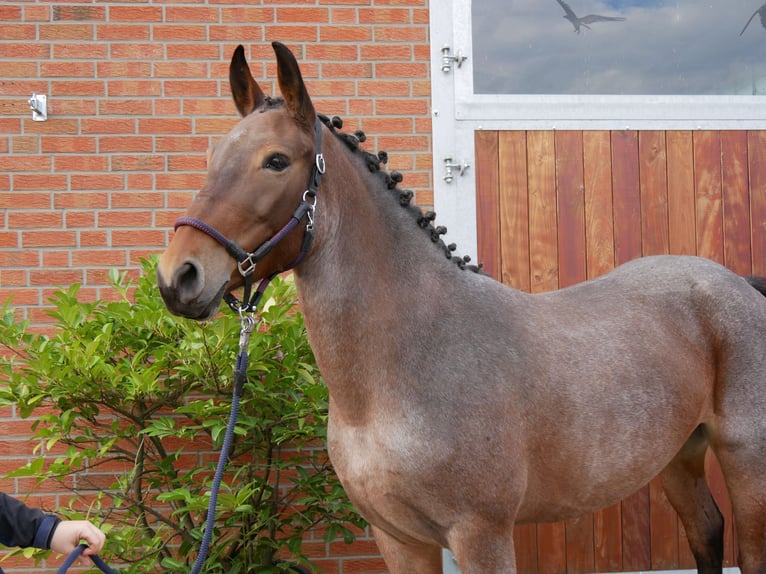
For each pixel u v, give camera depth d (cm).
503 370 202
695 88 373
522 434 202
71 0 345
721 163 365
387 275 198
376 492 196
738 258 363
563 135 360
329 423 212
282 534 338
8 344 293
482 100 357
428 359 196
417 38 357
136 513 311
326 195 190
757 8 375
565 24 368
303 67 352
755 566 236
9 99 341
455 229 353
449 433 191
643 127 363
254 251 178
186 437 314
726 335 243
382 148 353
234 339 276
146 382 275
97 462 334
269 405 299
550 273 355
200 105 349
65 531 152
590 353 221
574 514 226
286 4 353
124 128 346
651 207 361
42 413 335
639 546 349
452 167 353
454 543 196
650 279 252
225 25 350
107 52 346
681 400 233
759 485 234
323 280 191
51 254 340
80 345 288
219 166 179
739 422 237
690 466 278
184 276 169
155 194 346
